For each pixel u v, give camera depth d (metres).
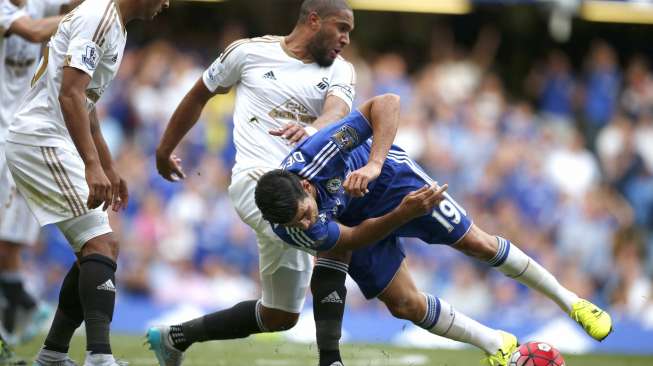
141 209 43.78
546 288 20.22
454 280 43.69
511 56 54.94
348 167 18.30
